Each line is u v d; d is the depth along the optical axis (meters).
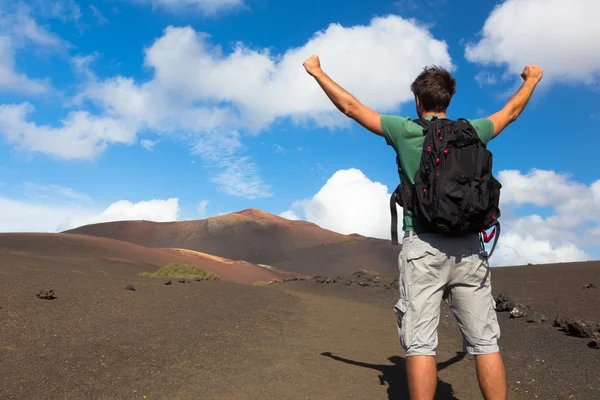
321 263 82.75
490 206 2.41
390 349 5.48
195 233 105.31
